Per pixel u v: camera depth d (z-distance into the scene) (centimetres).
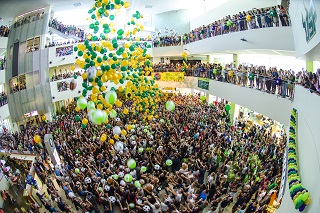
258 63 1819
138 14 1334
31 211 895
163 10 2902
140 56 1312
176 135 1349
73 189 1025
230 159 1147
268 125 1622
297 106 753
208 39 1795
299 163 584
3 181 1088
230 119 1875
